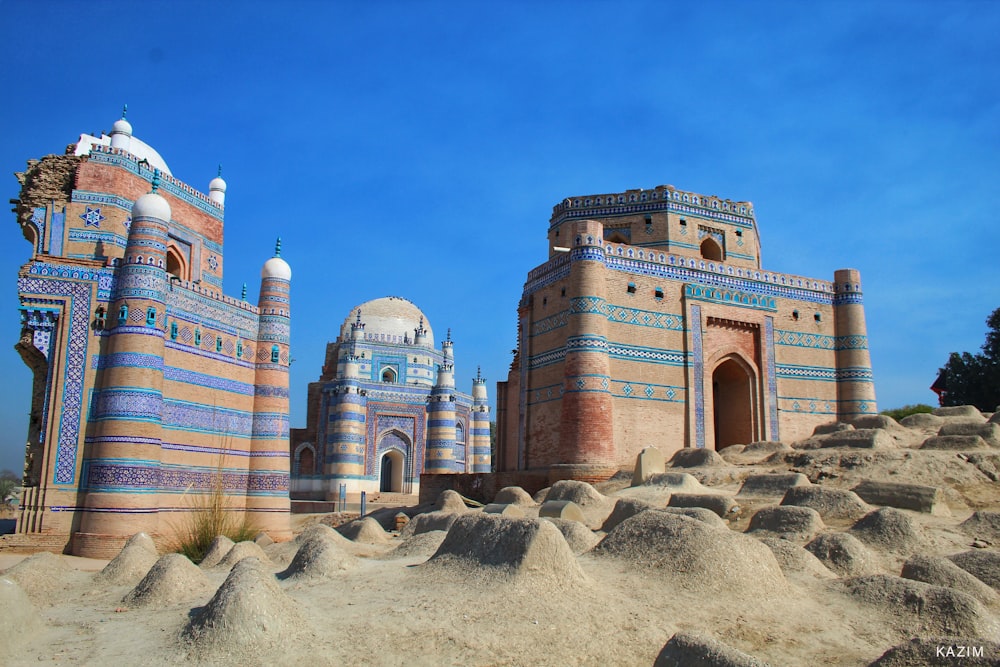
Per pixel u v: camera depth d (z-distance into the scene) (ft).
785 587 24.90
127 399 60.75
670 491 51.49
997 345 103.50
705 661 16.81
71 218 70.18
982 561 27.37
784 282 85.35
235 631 20.34
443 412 135.95
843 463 53.26
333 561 29.89
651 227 86.43
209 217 85.20
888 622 22.33
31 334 63.31
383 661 19.63
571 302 73.26
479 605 22.75
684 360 77.82
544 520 25.99
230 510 66.39
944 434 56.24
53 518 59.67
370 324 157.28
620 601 23.34
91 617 24.64
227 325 74.49
